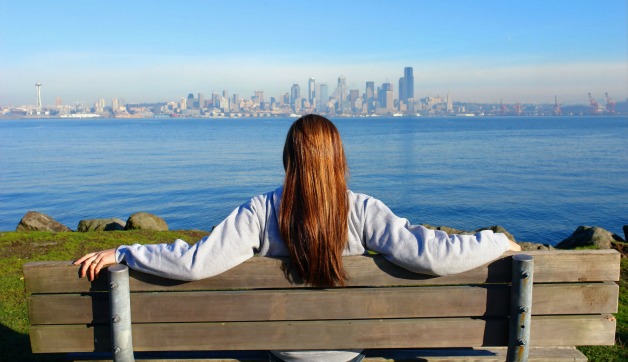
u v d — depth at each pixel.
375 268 2.25
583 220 23.27
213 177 37.72
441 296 2.26
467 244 2.16
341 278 2.24
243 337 2.32
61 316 2.36
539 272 2.26
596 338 2.30
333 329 2.29
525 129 128.25
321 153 2.21
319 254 2.18
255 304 2.28
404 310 2.27
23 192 31.84
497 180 35.50
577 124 173.50
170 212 25.19
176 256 2.20
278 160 50.25
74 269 2.32
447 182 34.31
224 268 2.21
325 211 2.18
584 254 2.25
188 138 93.81
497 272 2.26
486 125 165.38
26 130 138.25
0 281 6.43
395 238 2.18
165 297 2.29
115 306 2.24
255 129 136.12
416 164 45.62
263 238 2.30
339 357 2.34
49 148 69.94
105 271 2.31
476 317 2.32
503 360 2.53
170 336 2.33
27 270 2.33
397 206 26.08
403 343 2.31
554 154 56.44
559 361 2.49
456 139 84.56
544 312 2.29
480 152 58.94
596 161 49.00
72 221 23.70
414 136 94.12
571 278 2.26
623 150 61.75
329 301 2.27
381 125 168.75
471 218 23.53
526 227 21.92
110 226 10.96
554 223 22.67
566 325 2.30
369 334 2.30
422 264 2.14
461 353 2.61
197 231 10.39
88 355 2.69
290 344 2.32
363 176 37.19
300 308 2.28
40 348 2.39
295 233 2.19
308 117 2.33
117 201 28.50
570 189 31.80
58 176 39.28
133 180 36.62
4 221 23.62
